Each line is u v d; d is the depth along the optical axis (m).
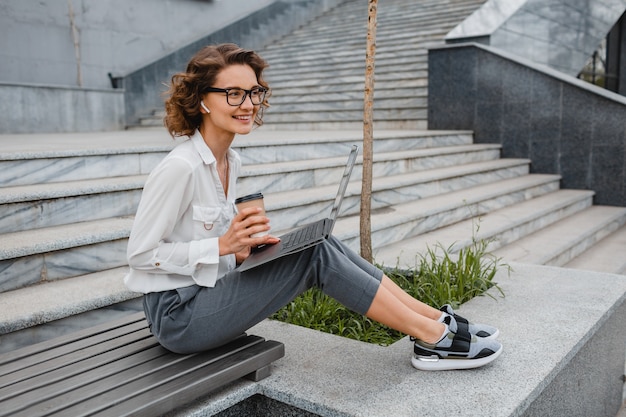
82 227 3.64
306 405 2.28
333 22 14.87
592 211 7.70
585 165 8.13
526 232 6.35
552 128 8.27
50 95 9.24
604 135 7.93
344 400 2.25
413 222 5.32
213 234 2.25
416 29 12.24
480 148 8.12
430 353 2.45
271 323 3.10
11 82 8.75
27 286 3.19
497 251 5.68
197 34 12.69
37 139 6.78
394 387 2.35
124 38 11.31
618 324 3.41
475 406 2.18
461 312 3.17
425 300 3.51
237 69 2.12
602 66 18.55
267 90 2.27
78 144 5.46
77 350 2.34
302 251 2.27
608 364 3.31
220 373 2.16
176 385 2.05
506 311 3.17
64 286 3.20
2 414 1.83
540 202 7.21
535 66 8.29
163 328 2.23
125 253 3.63
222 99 2.11
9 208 3.47
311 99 10.61
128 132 9.25
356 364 2.58
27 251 3.13
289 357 2.66
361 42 12.48
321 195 5.03
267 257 2.11
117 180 4.25
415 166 6.80
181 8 12.37
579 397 2.93
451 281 3.66
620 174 7.89
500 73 8.52
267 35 14.22
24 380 2.07
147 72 11.26
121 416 1.84
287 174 5.29
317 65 11.95
